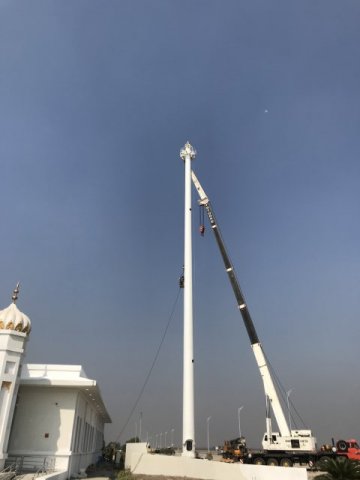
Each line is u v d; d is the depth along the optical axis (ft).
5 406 85.25
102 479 115.65
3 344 88.63
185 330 164.45
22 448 100.58
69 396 107.34
